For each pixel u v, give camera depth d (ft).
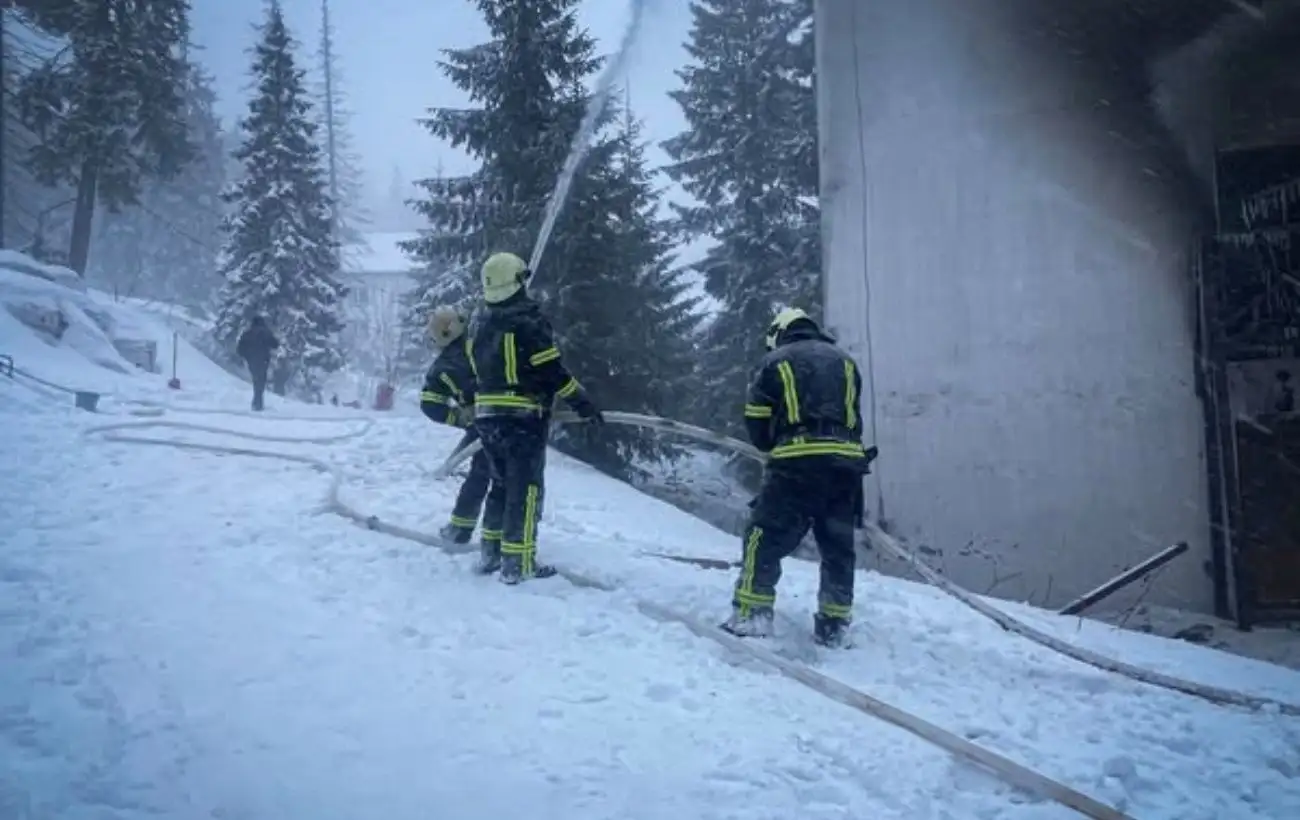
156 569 18.61
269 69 108.27
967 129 37.06
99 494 25.22
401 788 10.88
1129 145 35.12
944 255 37.27
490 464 19.61
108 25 102.42
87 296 92.73
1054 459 35.55
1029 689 15.81
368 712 12.82
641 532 28.19
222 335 104.12
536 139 60.70
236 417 45.62
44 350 65.41
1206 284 34.22
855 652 16.72
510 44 60.85
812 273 75.82
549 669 14.66
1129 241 35.09
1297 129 33.42
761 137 80.02
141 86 103.86
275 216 104.94
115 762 10.92
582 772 11.53
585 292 58.65
